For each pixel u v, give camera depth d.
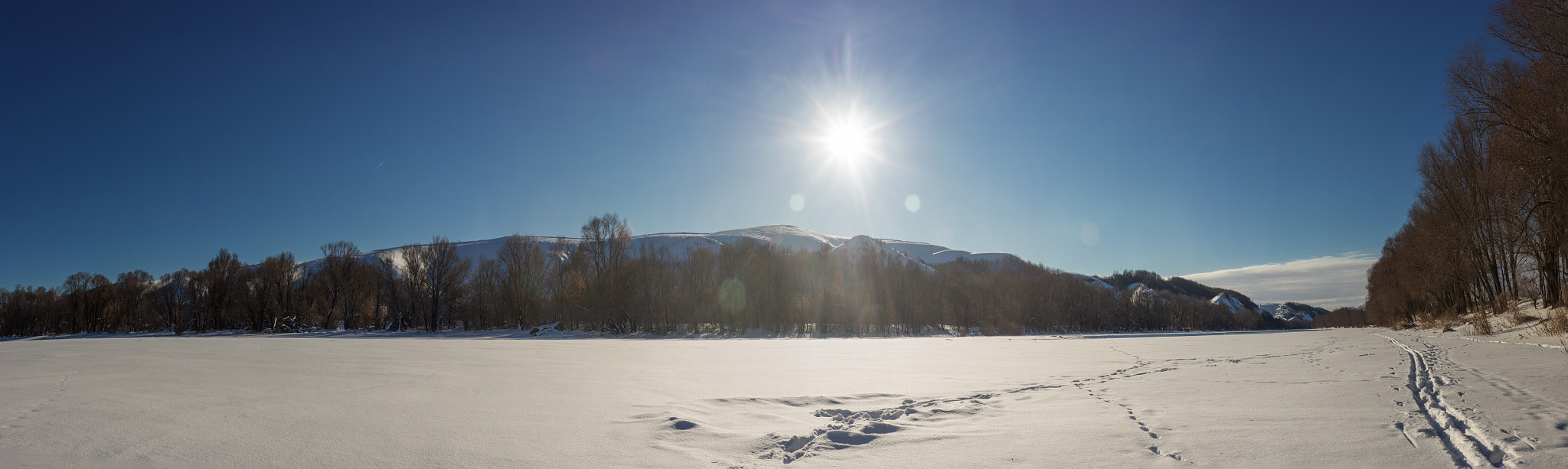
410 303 74.25
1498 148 25.38
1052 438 6.09
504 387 10.64
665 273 62.22
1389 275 61.75
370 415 7.67
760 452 5.64
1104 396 9.09
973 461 5.24
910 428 6.73
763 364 15.71
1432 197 39.72
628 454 5.61
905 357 19.14
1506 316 31.83
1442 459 5.00
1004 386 10.47
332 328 75.31
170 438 6.34
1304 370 12.94
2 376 12.74
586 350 24.00
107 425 7.02
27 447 5.94
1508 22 22.14
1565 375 10.38
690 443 6.04
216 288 73.31
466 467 5.18
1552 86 21.05
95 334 76.38
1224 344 26.56
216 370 14.07
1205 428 6.43
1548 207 26.80
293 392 9.95
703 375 12.78
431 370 13.90
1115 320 98.00
